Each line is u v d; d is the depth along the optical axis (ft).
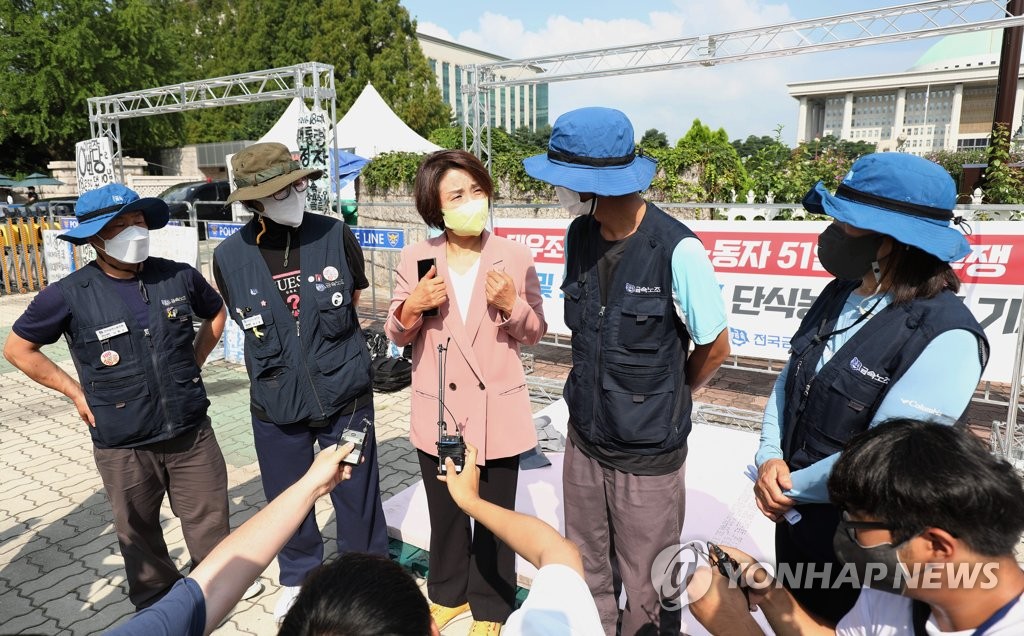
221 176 87.71
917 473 3.32
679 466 6.81
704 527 10.13
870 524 3.58
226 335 23.84
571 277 7.13
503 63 22.65
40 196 75.92
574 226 7.18
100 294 8.36
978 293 13.88
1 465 15.25
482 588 8.45
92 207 8.03
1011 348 13.64
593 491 7.25
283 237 8.81
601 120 6.15
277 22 108.06
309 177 8.71
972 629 3.48
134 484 8.69
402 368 20.84
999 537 3.18
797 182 23.48
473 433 8.11
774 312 16.46
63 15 75.25
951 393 4.80
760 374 21.27
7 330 28.35
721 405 18.49
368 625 2.92
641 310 6.34
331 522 12.20
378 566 3.26
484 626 8.50
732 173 25.58
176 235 21.13
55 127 76.74
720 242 16.97
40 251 38.34
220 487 9.44
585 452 7.18
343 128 44.68
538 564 4.23
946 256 4.75
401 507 11.13
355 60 92.58
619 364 6.51
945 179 4.90
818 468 5.38
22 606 10.07
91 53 76.07
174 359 8.71
